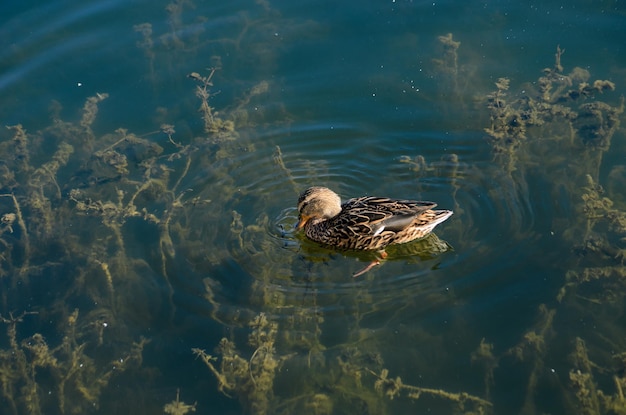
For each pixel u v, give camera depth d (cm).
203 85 1373
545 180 1140
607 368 873
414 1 1533
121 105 1349
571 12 1461
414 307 959
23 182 1224
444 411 841
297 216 1133
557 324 924
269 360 891
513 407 840
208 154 1249
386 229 1051
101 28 1509
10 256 1091
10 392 910
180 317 969
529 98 1287
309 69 1398
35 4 1548
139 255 1070
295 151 1251
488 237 1056
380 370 888
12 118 1327
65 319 990
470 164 1189
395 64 1393
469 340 916
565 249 1023
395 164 1209
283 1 1545
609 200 1080
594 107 1245
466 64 1380
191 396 881
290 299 980
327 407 855
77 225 1137
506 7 1491
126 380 905
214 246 1074
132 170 1234
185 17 1526
